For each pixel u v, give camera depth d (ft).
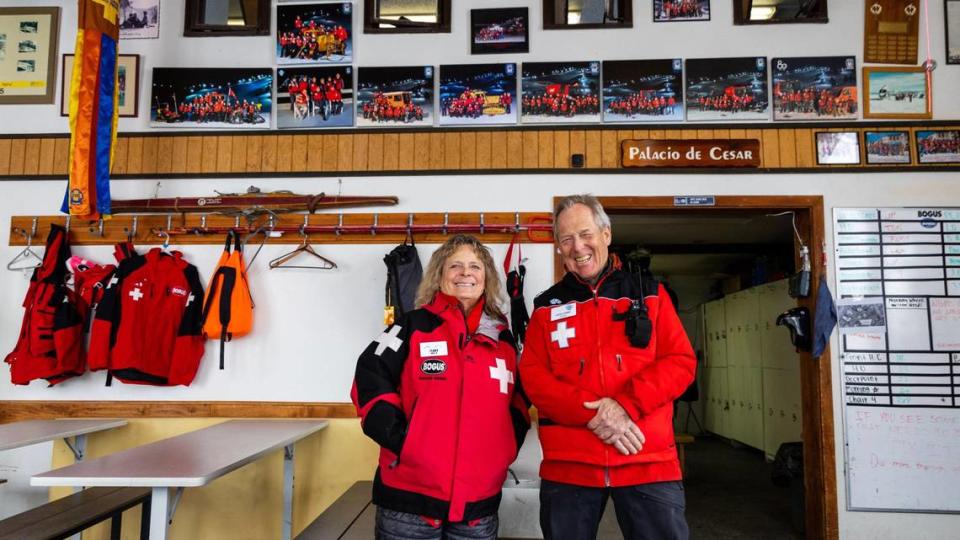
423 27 12.32
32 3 12.74
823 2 11.95
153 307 11.41
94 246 12.11
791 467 14.64
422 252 11.86
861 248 11.48
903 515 10.87
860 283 11.40
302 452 11.43
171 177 12.23
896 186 11.60
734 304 22.70
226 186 12.18
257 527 11.31
